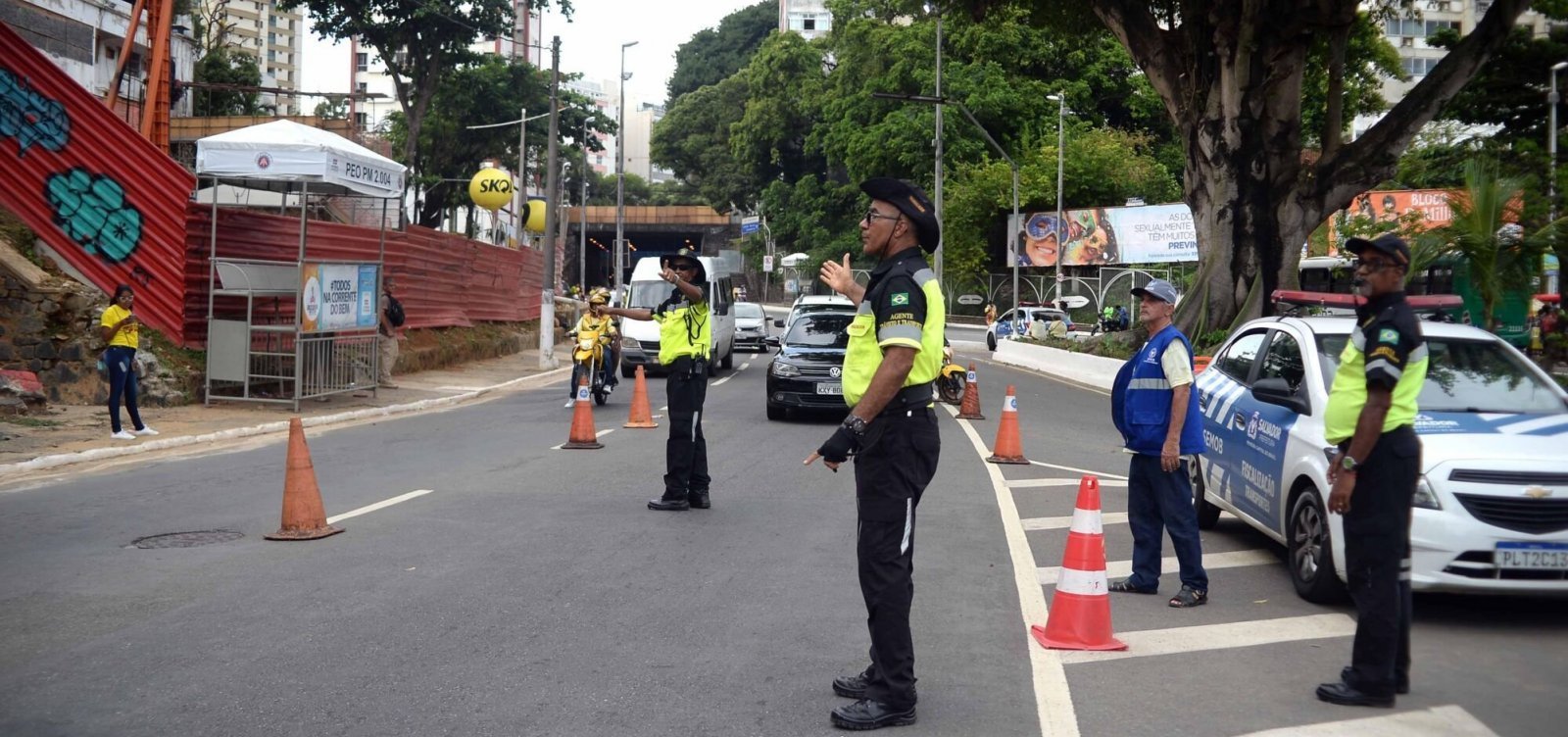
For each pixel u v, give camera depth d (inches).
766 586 280.1
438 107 2058.3
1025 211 2122.3
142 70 1457.9
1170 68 1024.9
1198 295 1005.2
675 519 362.3
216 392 675.4
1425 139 1307.8
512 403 775.1
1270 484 305.9
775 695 203.5
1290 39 954.1
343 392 700.7
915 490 188.9
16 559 298.5
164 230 663.8
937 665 223.6
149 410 621.3
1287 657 234.7
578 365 744.3
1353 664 207.2
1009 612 264.2
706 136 3398.1
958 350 1683.1
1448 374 289.6
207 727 183.5
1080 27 1130.7
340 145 652.7
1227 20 964.0
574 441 533.0
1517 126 1332.4
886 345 183.2
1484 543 246.1
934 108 2170.3
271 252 741.3
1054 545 340.2
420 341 998.4
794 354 662.5
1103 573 238.8
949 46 2289.6
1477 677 223.3
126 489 406.3
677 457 375.2
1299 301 387.2
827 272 198.2
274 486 414.0
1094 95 2300.7
